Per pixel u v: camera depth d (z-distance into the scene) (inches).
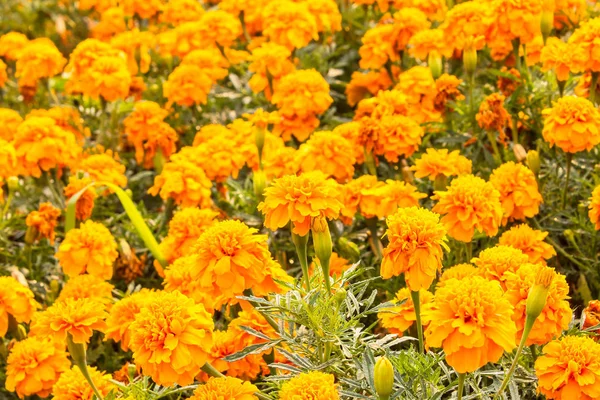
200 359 109.4
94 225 178.7
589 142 163.5
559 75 183.6
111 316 140.6
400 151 187.8
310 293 119.6
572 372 109.7
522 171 160.4
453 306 100.4
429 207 191.8
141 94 259.3
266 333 135.0
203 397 111.4
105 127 247.9
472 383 117.8
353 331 119.9
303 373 106.7
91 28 341.4
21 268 201.5
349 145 184.5
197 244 121.2
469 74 195.2
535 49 204.8
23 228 215.3
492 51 213.9
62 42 353.1
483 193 142.7
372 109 201.3
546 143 189.5
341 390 117.9
